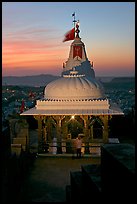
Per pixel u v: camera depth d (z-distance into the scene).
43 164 15.04
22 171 12.50
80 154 16.06
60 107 17.16
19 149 12.26
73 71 18.66
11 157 9.76
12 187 9.72
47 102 17.33
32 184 11.82
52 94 17.84
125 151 5.55
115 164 5.06
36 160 15.85
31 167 14.48
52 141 17.64
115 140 18.80
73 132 17.89
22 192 10.89
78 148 15.99
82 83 17.73
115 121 21.22
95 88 17.81
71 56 21.42
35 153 16.66
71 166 14.56
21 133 15.23
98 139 18.30
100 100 17.05
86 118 16.77
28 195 10.59
